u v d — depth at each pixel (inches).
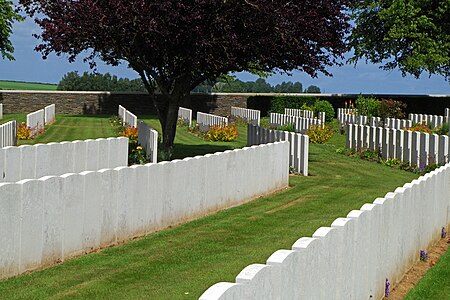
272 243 427.2
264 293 183.5
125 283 335.6
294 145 766.5
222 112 2333.9
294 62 844.0
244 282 173.2
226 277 347.3
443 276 369.4
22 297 308.5
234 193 558.3
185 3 768.9
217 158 526.9
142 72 897.5
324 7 832.9
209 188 518.9
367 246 289.9
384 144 923.4
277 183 645.9
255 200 589.9
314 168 836.0
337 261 249.3
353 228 267.6
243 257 390.3
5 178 491.2
